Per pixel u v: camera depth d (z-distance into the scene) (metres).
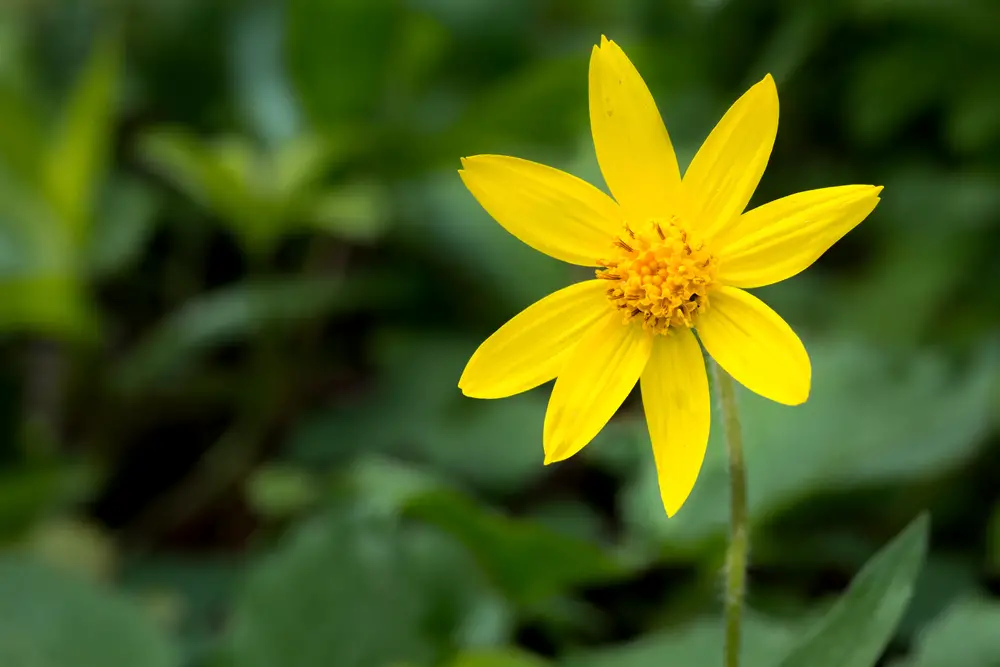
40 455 0.67
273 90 0.79
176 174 0.77
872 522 0.60
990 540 0.59
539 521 0.61
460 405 0.65
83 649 0.56
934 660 0.53
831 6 0.73
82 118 0.66
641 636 0.60
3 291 0.64
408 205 0.74
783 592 0.60
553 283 0.69
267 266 0.71
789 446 0.59
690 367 0.50
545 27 0.93
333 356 0.77
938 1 0.68
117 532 0.70
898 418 0.58
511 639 0.58
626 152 0.50
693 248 0.50
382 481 0.60
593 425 0.50
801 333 0.64
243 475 0.72
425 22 0.75
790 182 0.76
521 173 0.50
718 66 0.80
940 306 0.64
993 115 0.66
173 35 0.84
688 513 0.58
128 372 0.71
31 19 0.84
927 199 0.69
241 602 0.56
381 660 0.56
